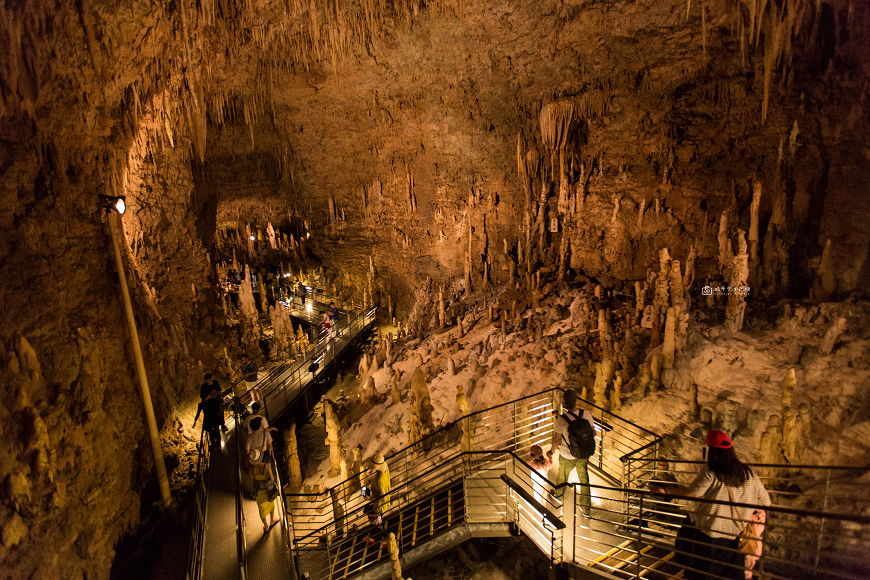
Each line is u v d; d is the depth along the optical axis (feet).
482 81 54.65
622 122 46.96
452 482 25.34
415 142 67.10
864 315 24.85
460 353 47.03
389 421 40.52
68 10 20.76
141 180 41.29
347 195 77.77
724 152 39.91
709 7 36.91
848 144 29.84
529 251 54.60
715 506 12.14
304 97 66.03
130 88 28.89
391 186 72.28
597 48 44.96
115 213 26.66
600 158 48.70
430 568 22.76
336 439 35.83
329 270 83.25
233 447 35.06
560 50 46.85
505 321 46.88
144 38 26.71
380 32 50.55
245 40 45.68
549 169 54.85
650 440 24.39
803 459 19.94
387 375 51.29
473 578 21.70
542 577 20.07
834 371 22.57
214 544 24.71
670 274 35.35
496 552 22.24
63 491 18.42
